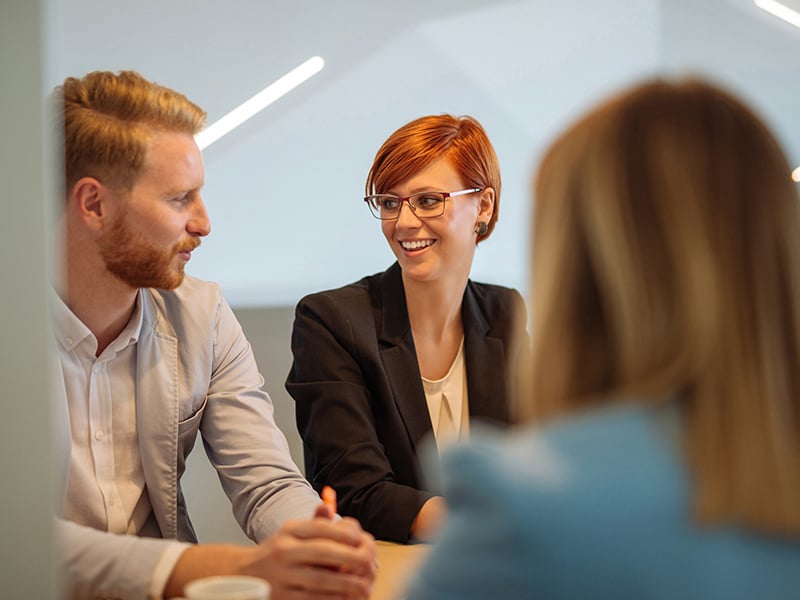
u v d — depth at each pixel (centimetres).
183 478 235
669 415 65
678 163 67
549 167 72
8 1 74
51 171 76
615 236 67
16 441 76
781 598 61
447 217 177
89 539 113
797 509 61
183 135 140
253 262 313
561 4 305
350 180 311
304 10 302
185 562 112
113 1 294
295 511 146
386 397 176
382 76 307
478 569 62
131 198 136
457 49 307
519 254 313
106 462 145
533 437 68
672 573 61
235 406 161
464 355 186
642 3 304
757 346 64
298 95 305
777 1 296
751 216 66
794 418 64
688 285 65
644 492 62
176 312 154
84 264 138
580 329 69
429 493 159
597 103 73
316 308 182
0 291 75
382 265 312
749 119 70
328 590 109
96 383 144
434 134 177
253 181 310
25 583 76
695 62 305
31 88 75
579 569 61
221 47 301
